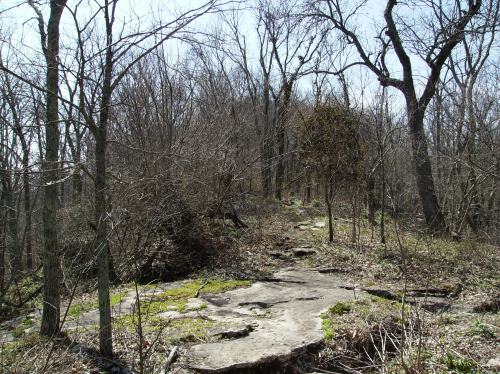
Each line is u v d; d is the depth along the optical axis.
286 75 19.69
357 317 5.35
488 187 12.20
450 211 13.70
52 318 4.90
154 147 9.22
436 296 6.52
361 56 14.43
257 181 16.27
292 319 5.38
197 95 11.83
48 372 3.92
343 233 11.14
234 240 9.86
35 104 8.61
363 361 4.53
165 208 7.78
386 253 8.58
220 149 10.15
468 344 4.79
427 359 4.48
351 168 10.27
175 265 8.71
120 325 5.12
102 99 4.16
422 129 12.73
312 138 11.55
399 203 14.95
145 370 3.93
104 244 4.10
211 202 10.09
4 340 5.07
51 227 4.91
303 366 4.37
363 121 11.45
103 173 4.15
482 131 9.67
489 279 7.14
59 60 3.97
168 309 5.92
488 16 10.89
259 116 17.53
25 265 12.09
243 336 4.84
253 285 7.23
